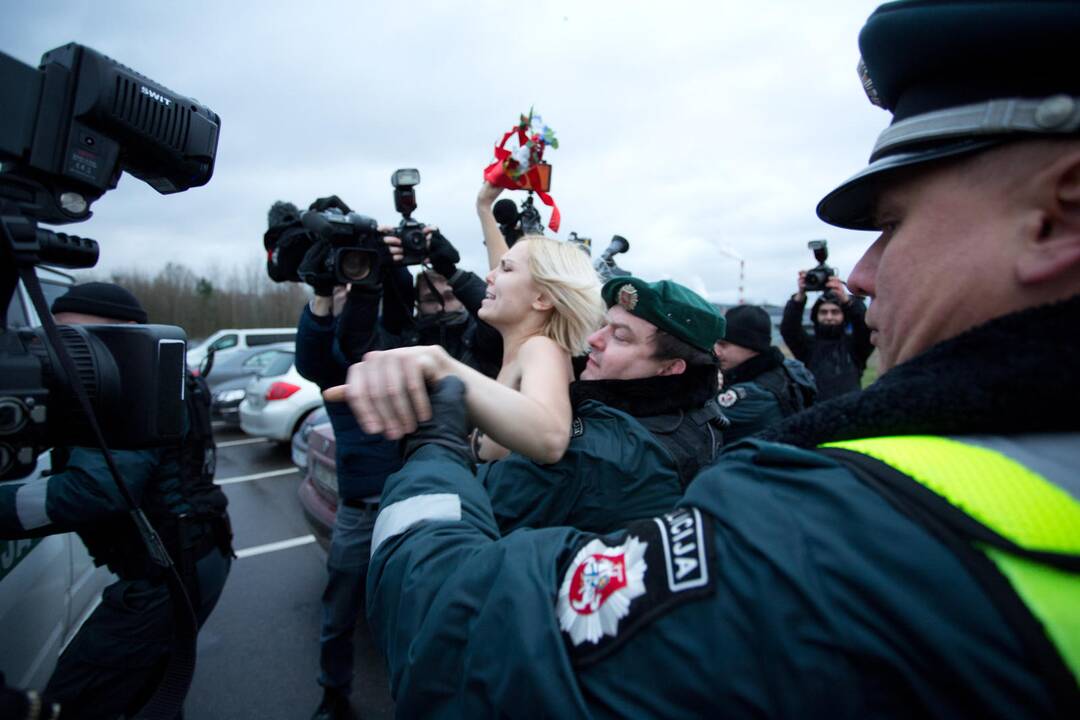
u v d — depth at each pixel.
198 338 37.09
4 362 0.72
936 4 0.47
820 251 4.03
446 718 0.53
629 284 1.32
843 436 0.50
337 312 2.30
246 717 2.45
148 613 1.60
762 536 0.44
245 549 4.24
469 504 0.70
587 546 0.54
